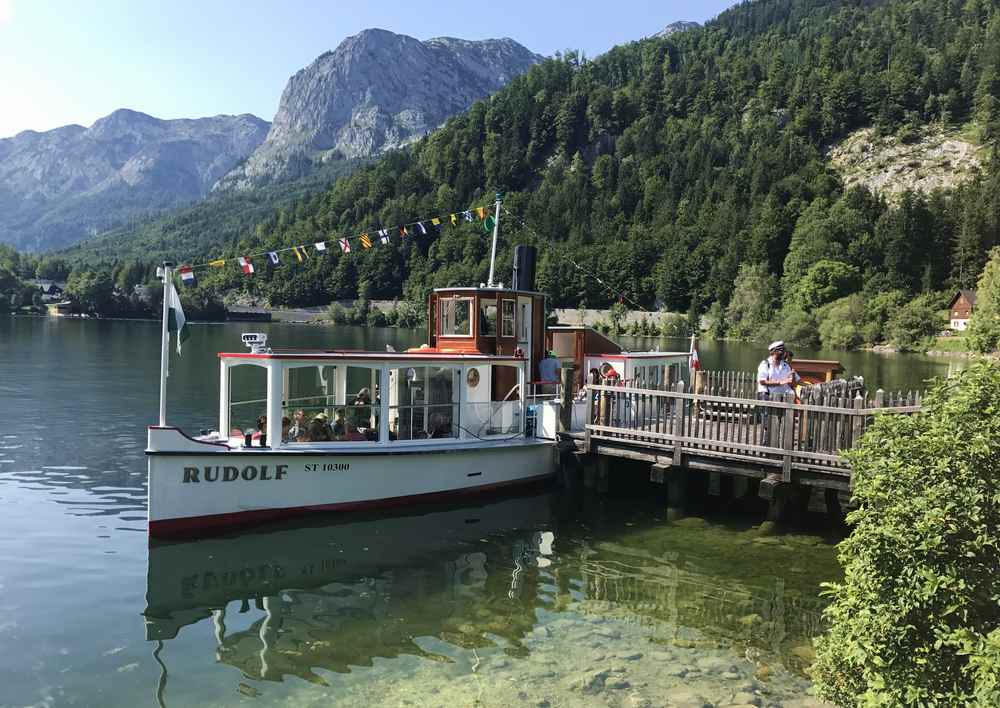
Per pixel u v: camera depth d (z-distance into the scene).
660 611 10.49
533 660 8.93
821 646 7.62
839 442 13.49
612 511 15.86
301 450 13.79
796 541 13.87
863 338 100.88
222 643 9.40
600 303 136.88
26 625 9.87
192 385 36.38
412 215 174.38
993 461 6.09
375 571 12.05
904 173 192.50
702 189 187.00
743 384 19.91
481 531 14.26
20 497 16.25
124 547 12.99
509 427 17.20
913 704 5.96
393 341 84.12
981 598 6.01
